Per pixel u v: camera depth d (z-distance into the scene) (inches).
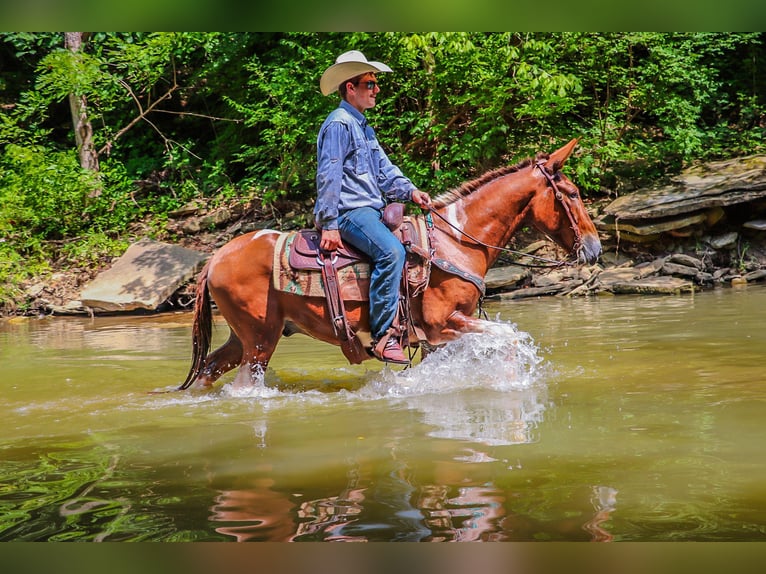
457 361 232.8
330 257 222.8
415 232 227.9
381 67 224.1
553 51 535.5
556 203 235.6
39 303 494.9
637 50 610.9
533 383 229.9
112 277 489.7
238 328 229.8
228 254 229.3
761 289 442.6
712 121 647.8
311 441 176.2
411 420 191.3
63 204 566.9
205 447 175.5
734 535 119.8
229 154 642.2
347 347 226.2
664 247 498.6
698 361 253.9
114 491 147.6
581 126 590.6
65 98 679.7
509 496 136.9
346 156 222.4
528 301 453.1
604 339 304.3
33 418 210.8
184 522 130.6
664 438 169.2
